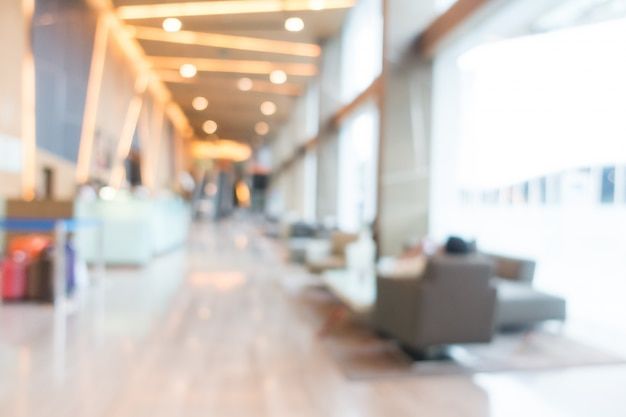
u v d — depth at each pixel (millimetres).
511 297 3914
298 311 4887
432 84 5945
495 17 4500
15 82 6641
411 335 3164
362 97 7867
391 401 2668
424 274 3131
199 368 3131
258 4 8797
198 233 16766
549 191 4707
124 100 12156
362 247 6043
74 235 6656
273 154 26781
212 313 4711
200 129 25594
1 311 4660
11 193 6609
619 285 4012
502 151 5328
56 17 7902
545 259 4766
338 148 10523
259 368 3168
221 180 34094
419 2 5930
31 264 5121
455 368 3203
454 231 6074
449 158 6031
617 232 4012
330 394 2756
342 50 10477
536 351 3592
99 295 5562
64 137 8367
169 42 11188
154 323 4266
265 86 14906
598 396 2770
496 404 2645
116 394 2684
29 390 2719
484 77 5625
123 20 10062
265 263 8758
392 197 5965
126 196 8945
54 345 3559
